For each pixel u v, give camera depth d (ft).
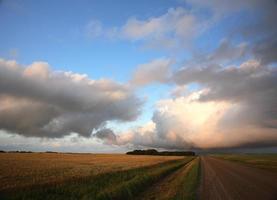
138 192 66.33
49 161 207.00
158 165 168.55
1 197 50.90
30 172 108.47
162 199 55.67
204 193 64.03
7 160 206.59
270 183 85.51
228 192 65.67
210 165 199.31
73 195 55.67
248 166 185.06
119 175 96.22
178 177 104.12
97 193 57.31
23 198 51.01
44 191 58.59
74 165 162.20
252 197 58.85
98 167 144.15
